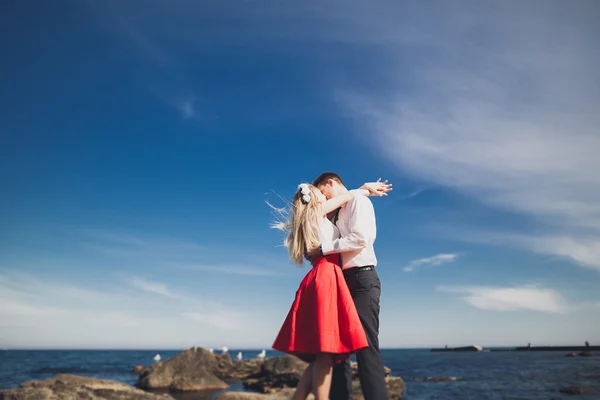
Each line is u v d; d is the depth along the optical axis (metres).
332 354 3.14
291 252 3.51
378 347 3.30
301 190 3.60
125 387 10.94
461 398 16.78
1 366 42.34
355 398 12.63
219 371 21.55
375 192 3.76
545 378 24.67
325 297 3.16
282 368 17.94
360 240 3.28
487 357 70.19
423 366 45.56
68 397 8.50
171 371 19.20
